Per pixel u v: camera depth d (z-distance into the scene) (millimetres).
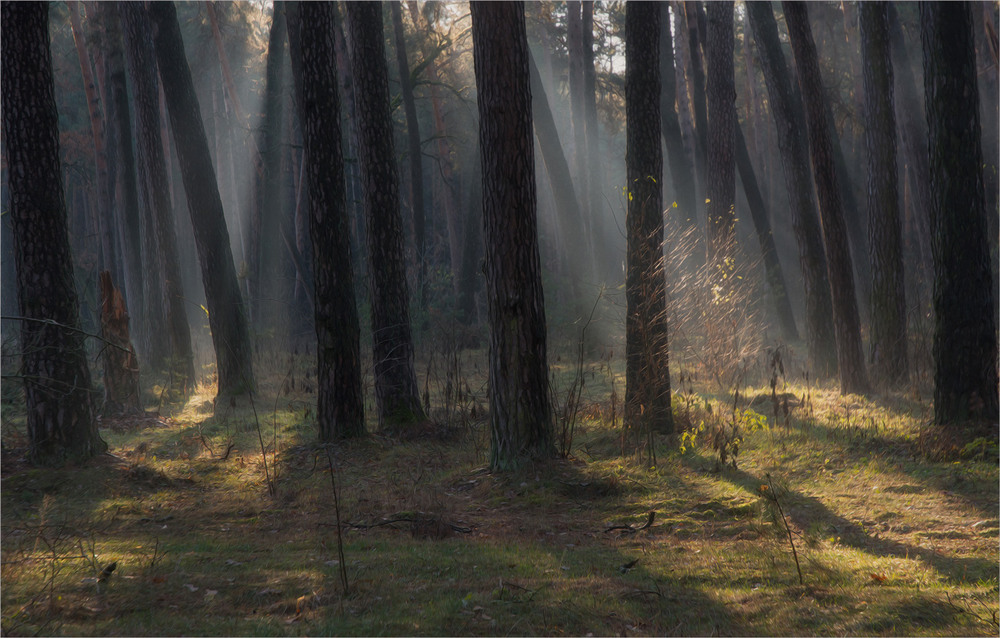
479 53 9555
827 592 5422
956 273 10445
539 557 6488
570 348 22359
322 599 5281
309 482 9938
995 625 4676
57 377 10195
